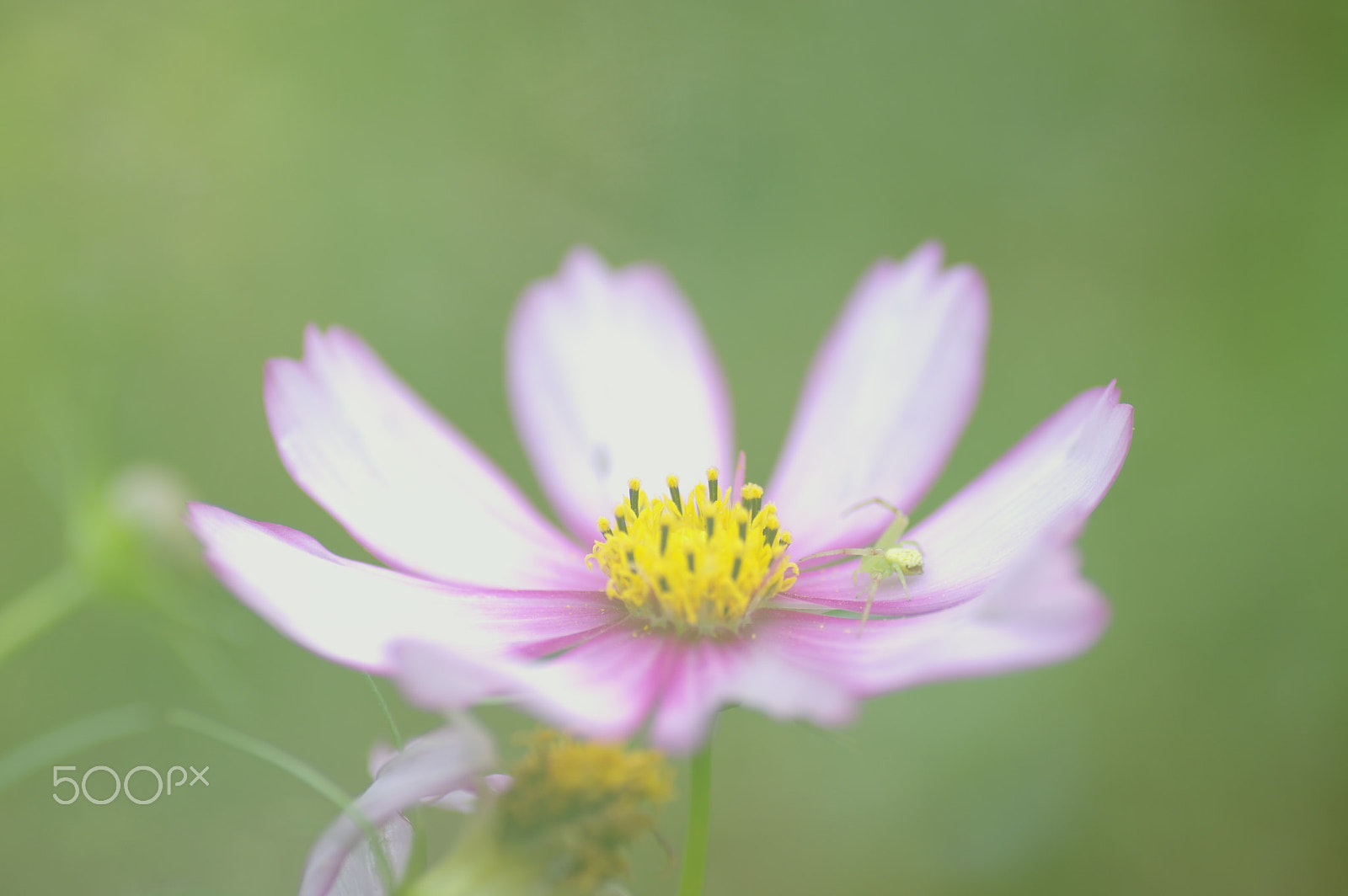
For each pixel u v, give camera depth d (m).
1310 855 0.29
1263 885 0.29
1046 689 0.30
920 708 0.30
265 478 0.31
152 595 0.22
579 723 0.18
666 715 0.19
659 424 0.24
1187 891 0.29
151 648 0.29
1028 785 0.29
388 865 0.18
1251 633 0.30
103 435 0.30
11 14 0.33
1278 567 0.31
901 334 0.23
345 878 0.19
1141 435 0.33
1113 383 0.21
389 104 0.35
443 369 0.34
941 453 0.23
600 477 0.24
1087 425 0.21
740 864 0.29
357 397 0.22
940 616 0.20
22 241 0.32
